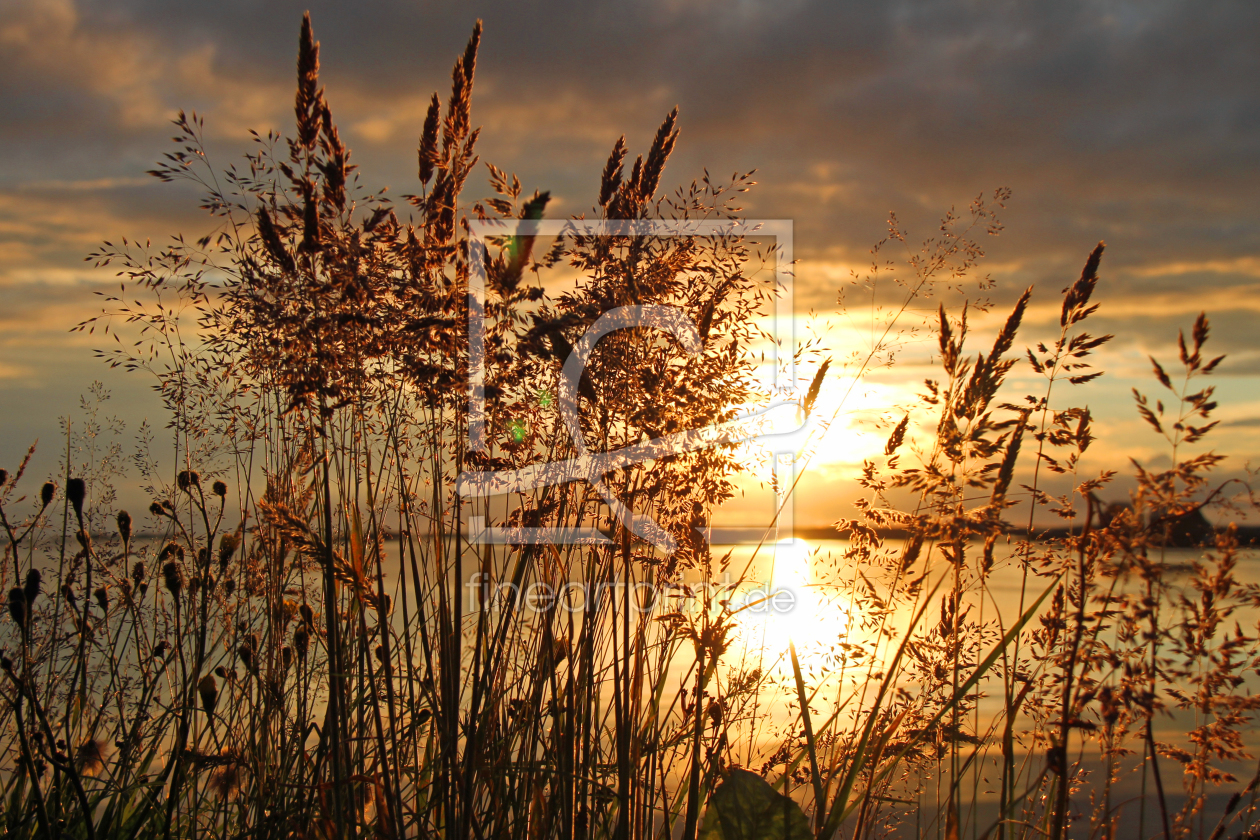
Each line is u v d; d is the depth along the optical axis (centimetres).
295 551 206
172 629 230
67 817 210
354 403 204
